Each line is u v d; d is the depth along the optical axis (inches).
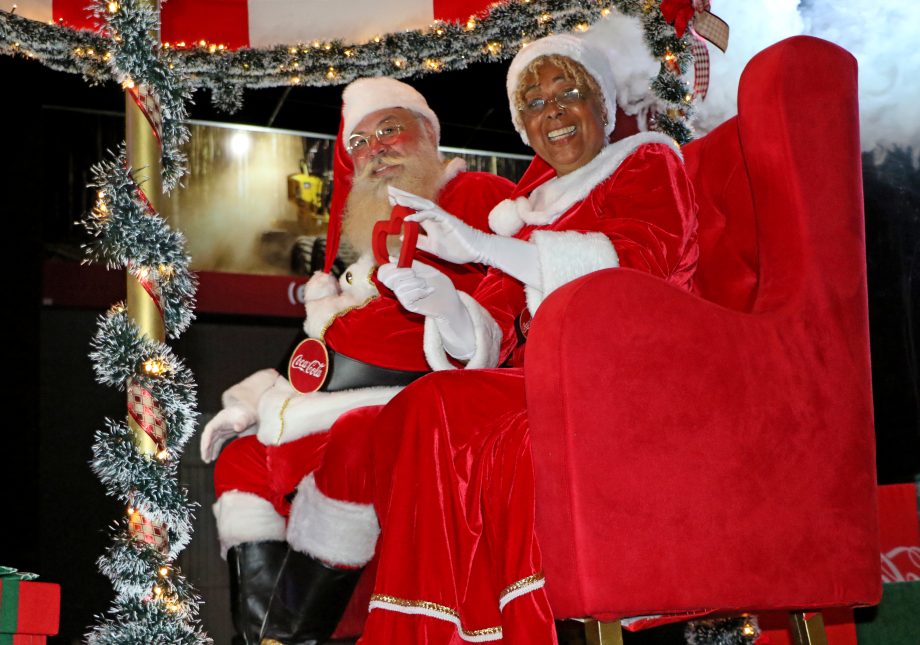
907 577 99.2
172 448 72.8
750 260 75.0
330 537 80.3
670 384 58.1
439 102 139.3
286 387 93.2
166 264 75.0
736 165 76.7
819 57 69.5
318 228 175.9
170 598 70.8
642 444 56.7
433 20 107.3
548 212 79.0
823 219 67.1
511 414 62.7
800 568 60.2
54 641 135.9
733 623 90.8
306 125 152.6
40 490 147.1
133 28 77.5
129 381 73.2
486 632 58.4
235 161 172.4
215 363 162.7
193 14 108.1
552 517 56.2
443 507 60.6
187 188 169.5
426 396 63.0
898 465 135.6
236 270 171.5
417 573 59.4
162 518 71.4
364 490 80.4
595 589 54.5
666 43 99.2
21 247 145.6
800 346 63.8
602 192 77.2
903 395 137.6
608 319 57.2
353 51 107.8
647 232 71.1
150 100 77.8
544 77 81.4
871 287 139.3
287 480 86.4
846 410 64.5
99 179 75.0
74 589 143.2
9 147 145.6
